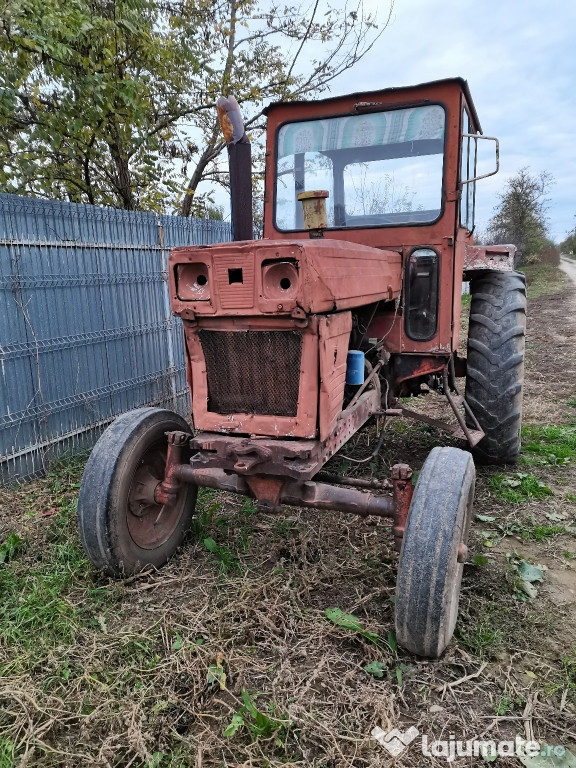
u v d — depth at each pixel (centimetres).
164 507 308
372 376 319
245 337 236
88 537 274
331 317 238
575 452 465
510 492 387
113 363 529
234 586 280
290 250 211
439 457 243
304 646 238
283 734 196
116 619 259
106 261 512
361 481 278
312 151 370
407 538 221
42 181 736
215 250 223
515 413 408
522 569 297
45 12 510
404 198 357
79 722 203
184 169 900
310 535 329
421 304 356
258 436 241
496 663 233
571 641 246
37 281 443
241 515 354
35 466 449
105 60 611
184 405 636
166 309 597
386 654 233
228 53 888
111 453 277
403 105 345
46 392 458
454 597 234
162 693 214
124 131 670
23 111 689
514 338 405
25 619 257
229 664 227
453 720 204
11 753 190
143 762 187
